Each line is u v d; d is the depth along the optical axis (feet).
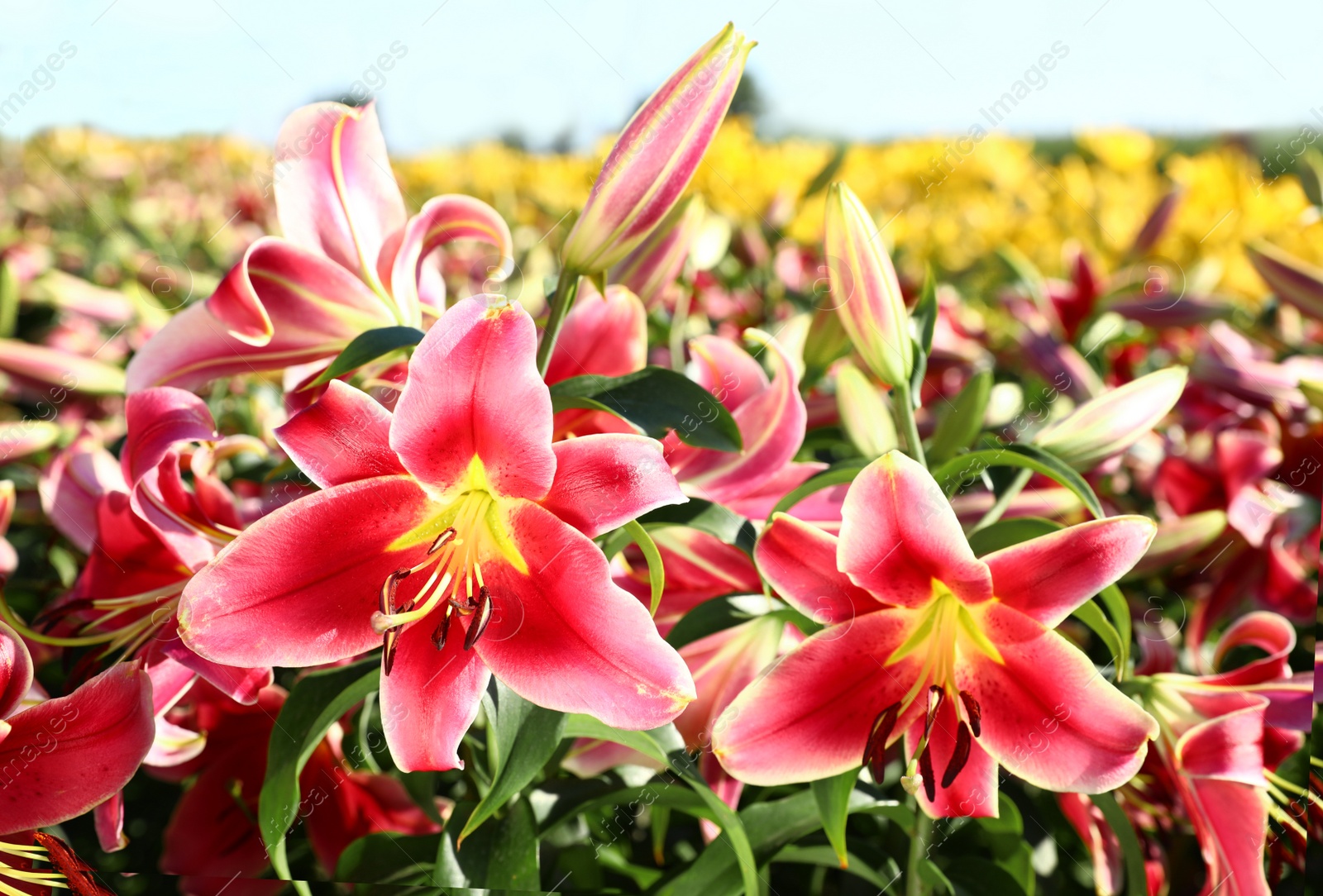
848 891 2.82
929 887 2.77
